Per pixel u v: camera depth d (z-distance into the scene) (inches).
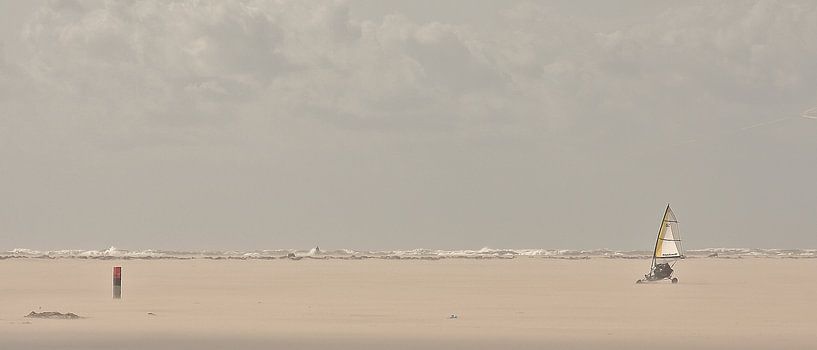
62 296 3585.1
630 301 3415.4
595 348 2090.3
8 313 2822.3
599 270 6678.2
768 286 4436.5
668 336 2325.3
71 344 2113.7
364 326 2529.5
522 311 3004.4
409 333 2368.4
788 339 2265.0
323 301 3398.1
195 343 2149.4
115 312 2898.6
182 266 7342.5
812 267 7450.8
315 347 2091.5
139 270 6318.9
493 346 2117.4
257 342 2167.8
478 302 3363.7
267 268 6948.8
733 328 2507.4
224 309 3043.8
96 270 6254.9
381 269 6796.3
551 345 2142.0
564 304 3282.5
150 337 2246.6
